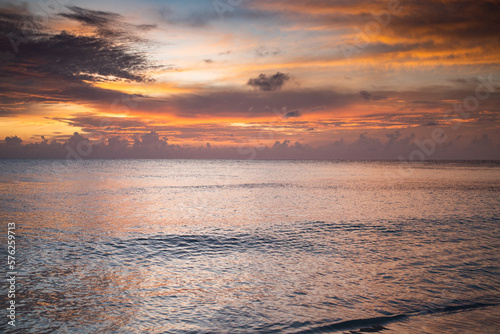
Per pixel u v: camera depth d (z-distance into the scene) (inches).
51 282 353.4
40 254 460.1
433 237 581.0
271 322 266.7
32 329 252.4
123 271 396.8
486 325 262.7
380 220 747.4
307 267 414.0
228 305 299.1
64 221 703.7
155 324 262.7
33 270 391.5
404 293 327.9
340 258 454.0
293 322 266.7
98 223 690.2
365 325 262.2
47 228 630.5
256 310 288.5
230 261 442.0
